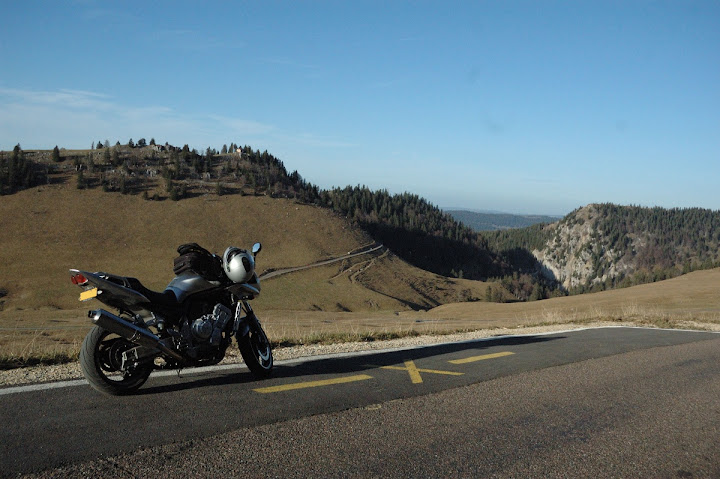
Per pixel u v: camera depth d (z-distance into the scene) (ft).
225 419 13.84
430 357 24.43
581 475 11.35
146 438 12.18
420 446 12.59
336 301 429.38
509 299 573.33
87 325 149.69
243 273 17.97
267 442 12.34
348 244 613.11
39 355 21.12
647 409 16.87
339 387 17.85
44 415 13.51
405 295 499.10
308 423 13.89
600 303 212.43
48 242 480.64
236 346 25.14
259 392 16.76
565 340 31.91
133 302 15.85
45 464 10.45
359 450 12.14
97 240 500.33
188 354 16.79
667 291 226.38
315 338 30.37
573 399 17.66
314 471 10.82
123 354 15.69
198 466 10.77
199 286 17.44
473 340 31.40
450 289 562.66
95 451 11.26
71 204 561.02
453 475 10.96
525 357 25.22
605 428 14.70
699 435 14.47
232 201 647.56
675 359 26.30
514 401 17.10
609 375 21.80
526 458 12.14
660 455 12.80
